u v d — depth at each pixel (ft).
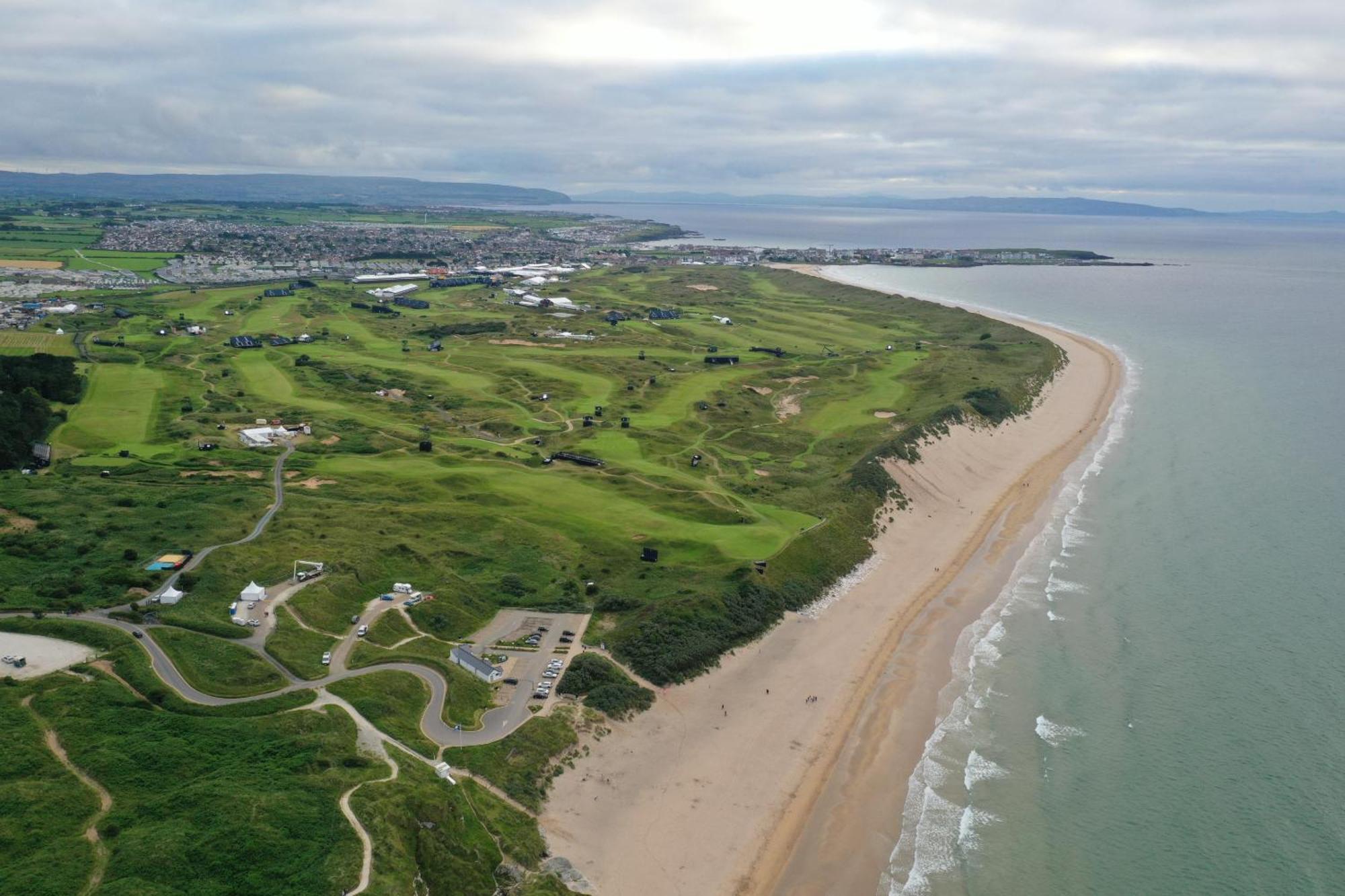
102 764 222.69
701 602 330.75
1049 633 333.62
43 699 244.83
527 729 262.06
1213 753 262.67
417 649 295.28
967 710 287.07
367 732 248.32
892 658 321.52
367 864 198.90
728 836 237.45
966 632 337.52
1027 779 254.06
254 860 197.16
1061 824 236.43
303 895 189.98
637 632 312.91
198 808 209.87
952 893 216.54
